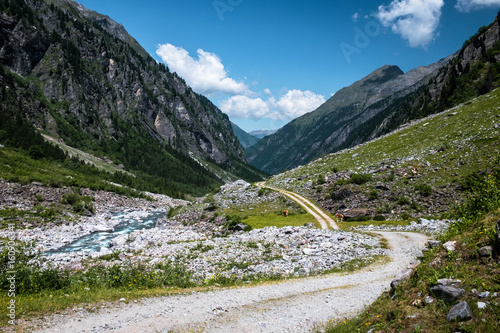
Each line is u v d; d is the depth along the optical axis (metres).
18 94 159.62
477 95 108.12
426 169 56.56
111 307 12.89
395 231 37.59
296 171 107.69
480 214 11.35
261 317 12.78
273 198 73.81
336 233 35.66
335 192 61.88
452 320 7.17
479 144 56.50
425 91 169.62
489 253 8.46
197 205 87.81
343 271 21.89
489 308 6.95
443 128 79.06
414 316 7.86
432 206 45.72
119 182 137.00
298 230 38.81
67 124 178.75
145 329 11.05
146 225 73.25
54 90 193.00
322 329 11.41
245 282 19.69
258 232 41.69
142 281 17.67
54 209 67.31
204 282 19.59
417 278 9.55
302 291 16.88
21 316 10.98
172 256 30.02
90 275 18.25
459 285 8.10
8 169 78.94
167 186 166.75
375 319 9.16
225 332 11.23
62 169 113.62
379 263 23.44
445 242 10.84
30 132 130.25
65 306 12.35
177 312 12.97
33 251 29.47
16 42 191.12
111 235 56.97
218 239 37.62
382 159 77.12
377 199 53.31
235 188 94.06
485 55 122.25
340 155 102.75
